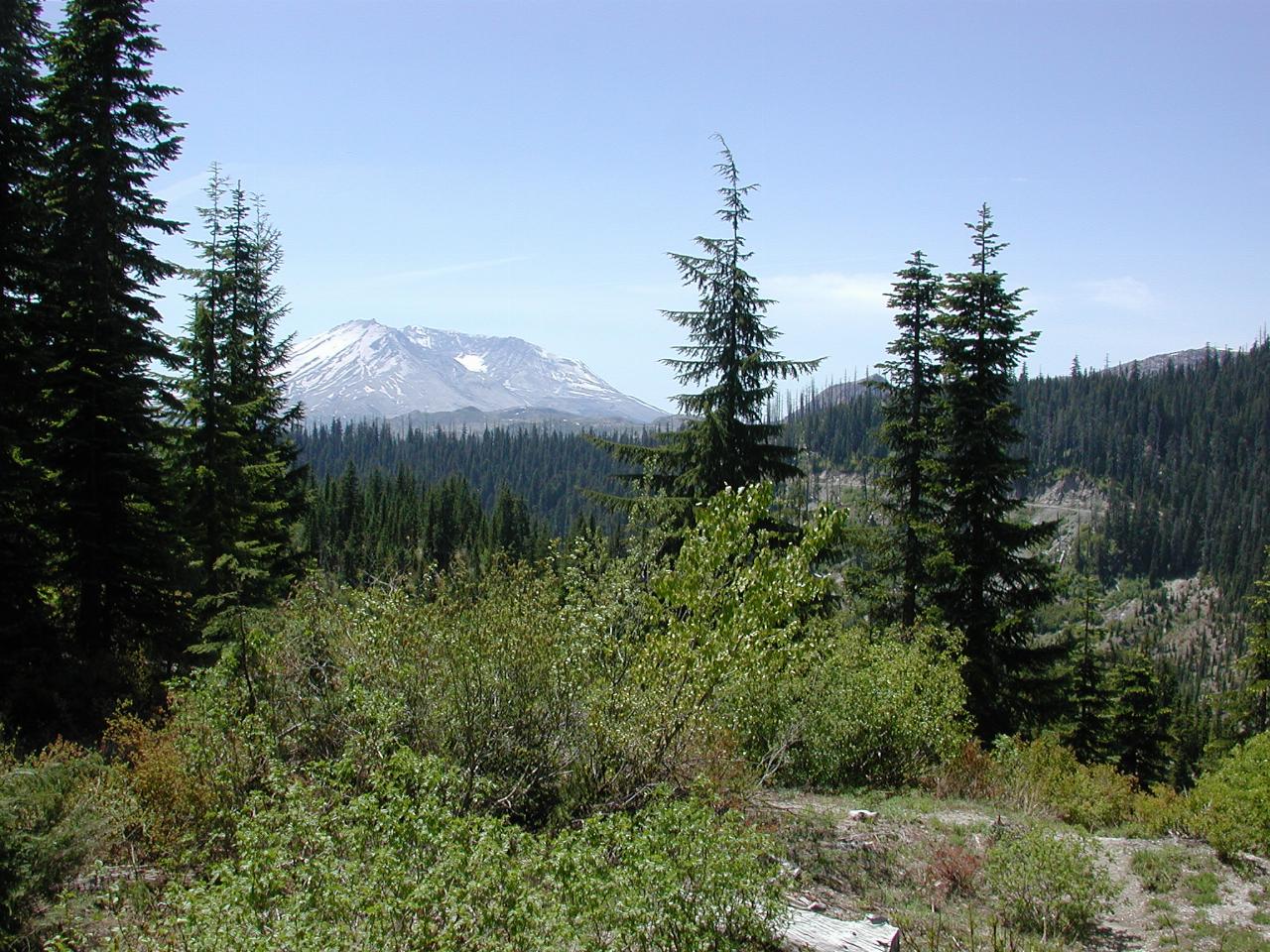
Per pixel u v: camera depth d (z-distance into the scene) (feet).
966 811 34.22
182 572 48.73
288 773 19.39
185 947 13.28
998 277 60.64
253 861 14.20
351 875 14.35
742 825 20.88
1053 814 35.70
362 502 221.87
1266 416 519.60
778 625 32.40
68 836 19.66
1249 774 35.45
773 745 35.76
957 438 60.54
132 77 49.08
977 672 57.06
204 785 21.22
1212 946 23.84
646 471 57.98
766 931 17.44
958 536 60.29
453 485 270.46
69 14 48.14
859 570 64.49
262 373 76.33
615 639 28.45
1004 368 61.52
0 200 38.73
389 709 22.88
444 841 15.20
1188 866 29.96
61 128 46.83
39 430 42.14
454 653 24.79
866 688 38.50
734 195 58.59
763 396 57.93
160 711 31.27
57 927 17.16
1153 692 103.35
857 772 37.99
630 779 25.77
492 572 28.17
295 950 12.66
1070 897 25.07
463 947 13.47
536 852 16.35
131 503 47.98
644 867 16.21
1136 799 37.91
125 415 45.80
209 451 60.39
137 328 48.47
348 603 27.63
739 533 29.01
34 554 40.11
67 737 34.35
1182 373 612.29
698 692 26.91
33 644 39.09
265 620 26.16
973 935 22.40
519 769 25.25
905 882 26.58
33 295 41.78
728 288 58.39
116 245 48.34
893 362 64.69
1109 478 495.00
